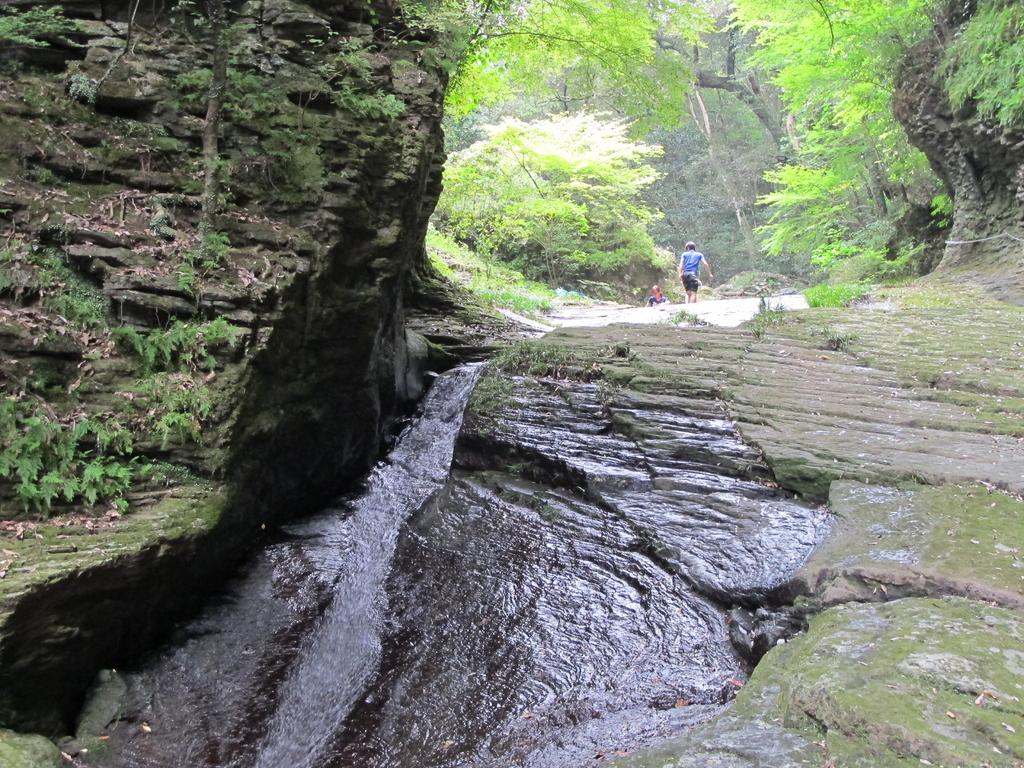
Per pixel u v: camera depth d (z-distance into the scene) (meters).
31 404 4.25
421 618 5.22
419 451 8.01
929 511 4.87
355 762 3.93
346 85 6.48
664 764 2.82
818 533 5.04
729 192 35.28
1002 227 13.13
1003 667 3.02
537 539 5.96
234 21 6.48
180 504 4.53
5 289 4.53
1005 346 7.99
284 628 4.93
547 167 22.34
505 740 3.89
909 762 2.50
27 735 3.39
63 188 5.14
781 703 3.15
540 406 7.71
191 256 5.12
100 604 3.93
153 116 5.73
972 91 12.41
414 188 7.19
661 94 13.43
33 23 5.58
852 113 17.47
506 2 10.90
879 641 3.39
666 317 13.67
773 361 7.99
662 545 5.48
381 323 7.17
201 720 4.12
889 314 9.88
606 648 4.64
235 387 4.98
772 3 15.79
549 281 26.53
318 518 6.40
